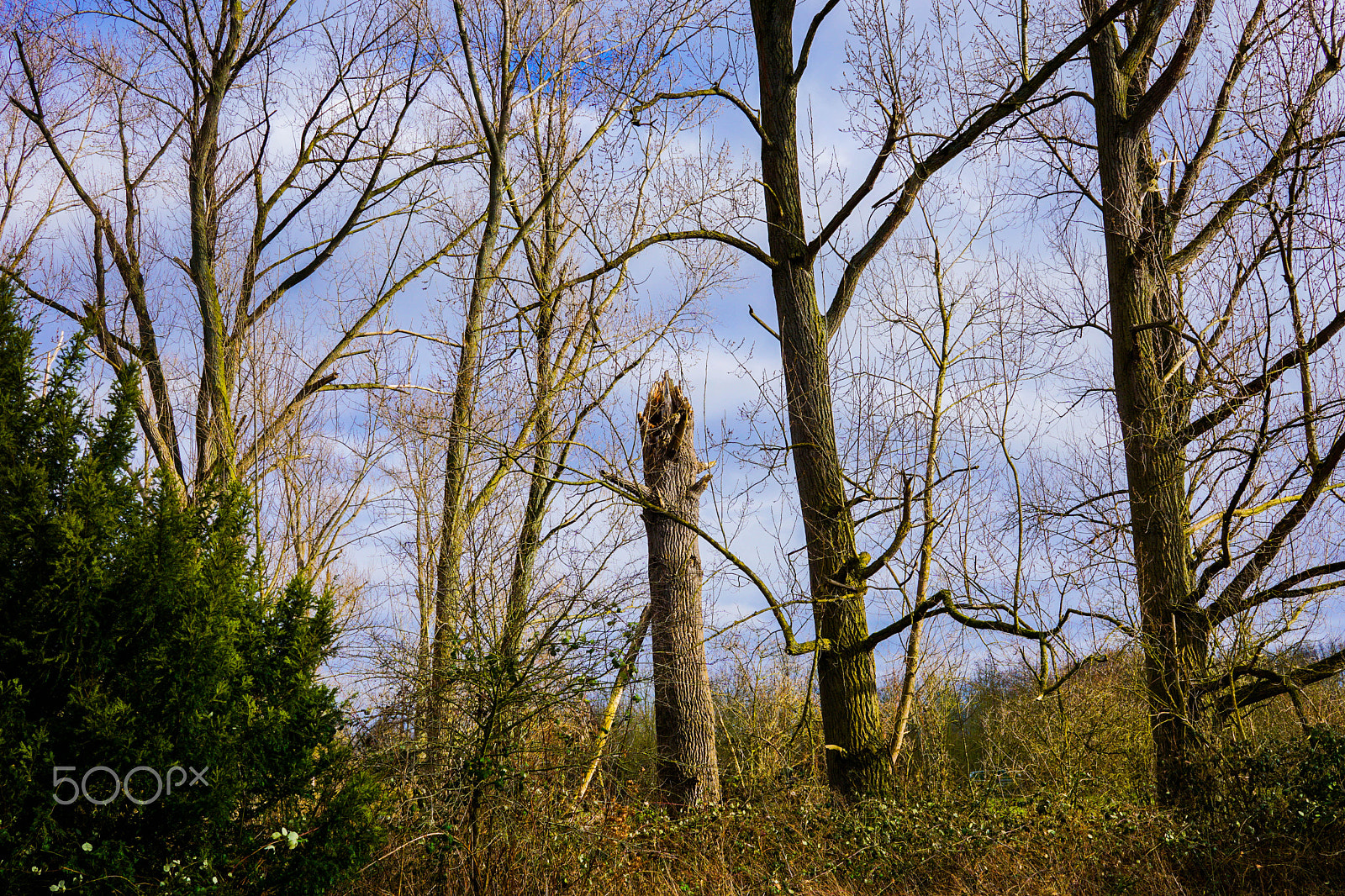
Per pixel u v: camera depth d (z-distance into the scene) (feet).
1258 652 30.17
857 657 32.07
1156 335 32.83
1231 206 31.58
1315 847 21.76
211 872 16.46
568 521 32.68
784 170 35.99
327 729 19.39
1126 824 24.47
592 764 25.72
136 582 16.52
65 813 15.80
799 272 35.06
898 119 33.47
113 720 15.65
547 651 25.46
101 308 39.42
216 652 17.01
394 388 38.45
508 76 42.70
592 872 22.34
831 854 25.25
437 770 23.26
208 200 42.06
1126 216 33.24
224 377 39.24
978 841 24.45
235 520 19.43
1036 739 34.73
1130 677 32.40
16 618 15.80
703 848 24.71
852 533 32.68
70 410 17.51
